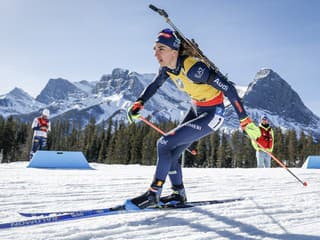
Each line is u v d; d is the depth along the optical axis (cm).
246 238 233
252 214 297
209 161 4850
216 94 305
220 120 309
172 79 313
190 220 269
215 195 380
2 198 313
